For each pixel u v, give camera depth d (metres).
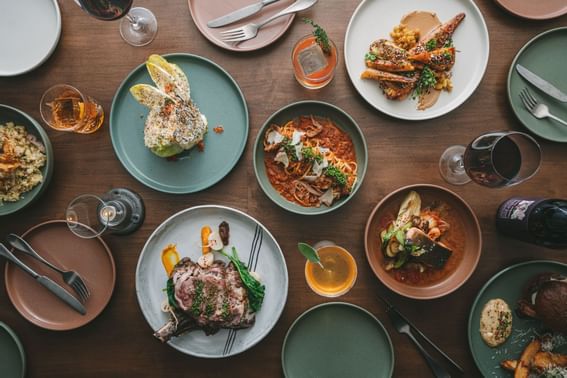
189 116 1.50
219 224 1.59
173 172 1.59
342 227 1.60
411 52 1.53
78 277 1.58
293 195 1.59
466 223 1.56
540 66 1.57
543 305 1.43
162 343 1.61
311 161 1.54
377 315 1.59
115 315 1.62
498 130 1.59
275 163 1.59
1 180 1.54
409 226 1.54
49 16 1.61
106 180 1.62
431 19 1.57
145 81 1.59
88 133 1.63
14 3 1.60
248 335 1.57
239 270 1.53
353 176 1.56
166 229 1.57
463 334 1.58
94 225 1.56
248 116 1.57
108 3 1.39
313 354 1.59
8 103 1.63
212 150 1.60
